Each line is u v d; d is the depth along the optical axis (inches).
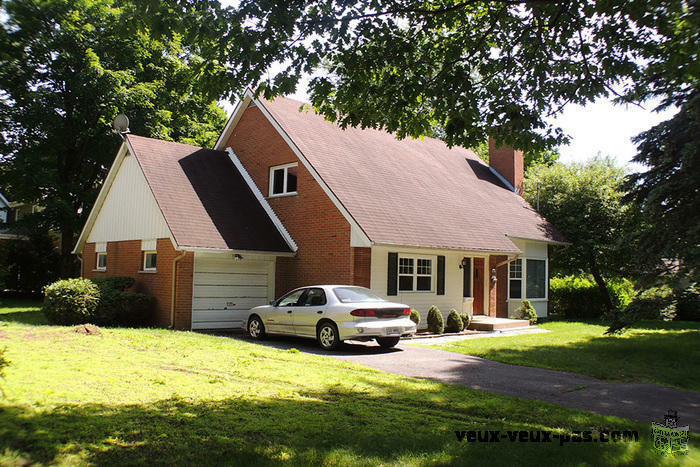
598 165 1070.4
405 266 697.0
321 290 526.6
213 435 221.8
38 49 884.0
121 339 490.9
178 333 565.9
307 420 247.6
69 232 1068.5
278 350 465.4
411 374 388.8
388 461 198.5
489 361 461.1
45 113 930.1
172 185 692.1
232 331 640.4
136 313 636.7
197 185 721.6
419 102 367.9
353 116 361.4
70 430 218.7
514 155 1073.5
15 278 1149.7
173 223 625.0
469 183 936.3
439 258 736.3
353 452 206.5
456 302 758.5
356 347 525.0
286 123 750.5
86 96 943.7
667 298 529.7
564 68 350.9
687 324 885.2
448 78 341.7
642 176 662.5
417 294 703.7
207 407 264.1
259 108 791.7
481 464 198.4
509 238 810.2
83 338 485.4
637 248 558.9
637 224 858.1
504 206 927.7
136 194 721.6
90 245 834.2
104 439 211.2
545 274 956.6
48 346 429.4
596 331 744.3
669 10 256.5
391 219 655.1
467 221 771.4
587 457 207.9
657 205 568.1
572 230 984.9
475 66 358.9
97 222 815.1
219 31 298.5
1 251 1114.7
